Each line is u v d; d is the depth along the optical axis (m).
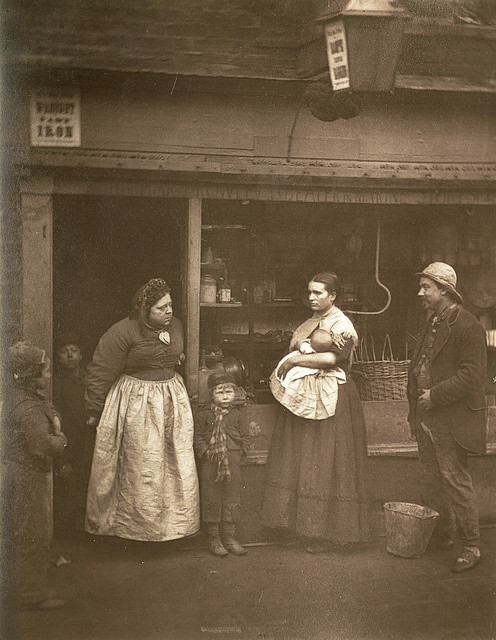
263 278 4.77
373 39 3.75
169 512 4.16
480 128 4.60
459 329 4.24
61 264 4.53
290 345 4.49
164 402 4.17
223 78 4.12
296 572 4.18
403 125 4.50
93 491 4.14
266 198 4.34
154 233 4.61
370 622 3.88
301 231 4.83
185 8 4.17
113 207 4.50
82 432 4.30
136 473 4.10
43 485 3.81
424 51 4.38
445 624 3.89
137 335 4.14
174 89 4.16
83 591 3.95
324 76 4.09
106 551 4.28
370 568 4.25
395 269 5.01
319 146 4.39
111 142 4.10
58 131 4.01
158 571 4.13
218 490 4.28
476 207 4.84
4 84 3.93
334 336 4.29
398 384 4.71
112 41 4.02
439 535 4.47
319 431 4.28
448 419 4.28
